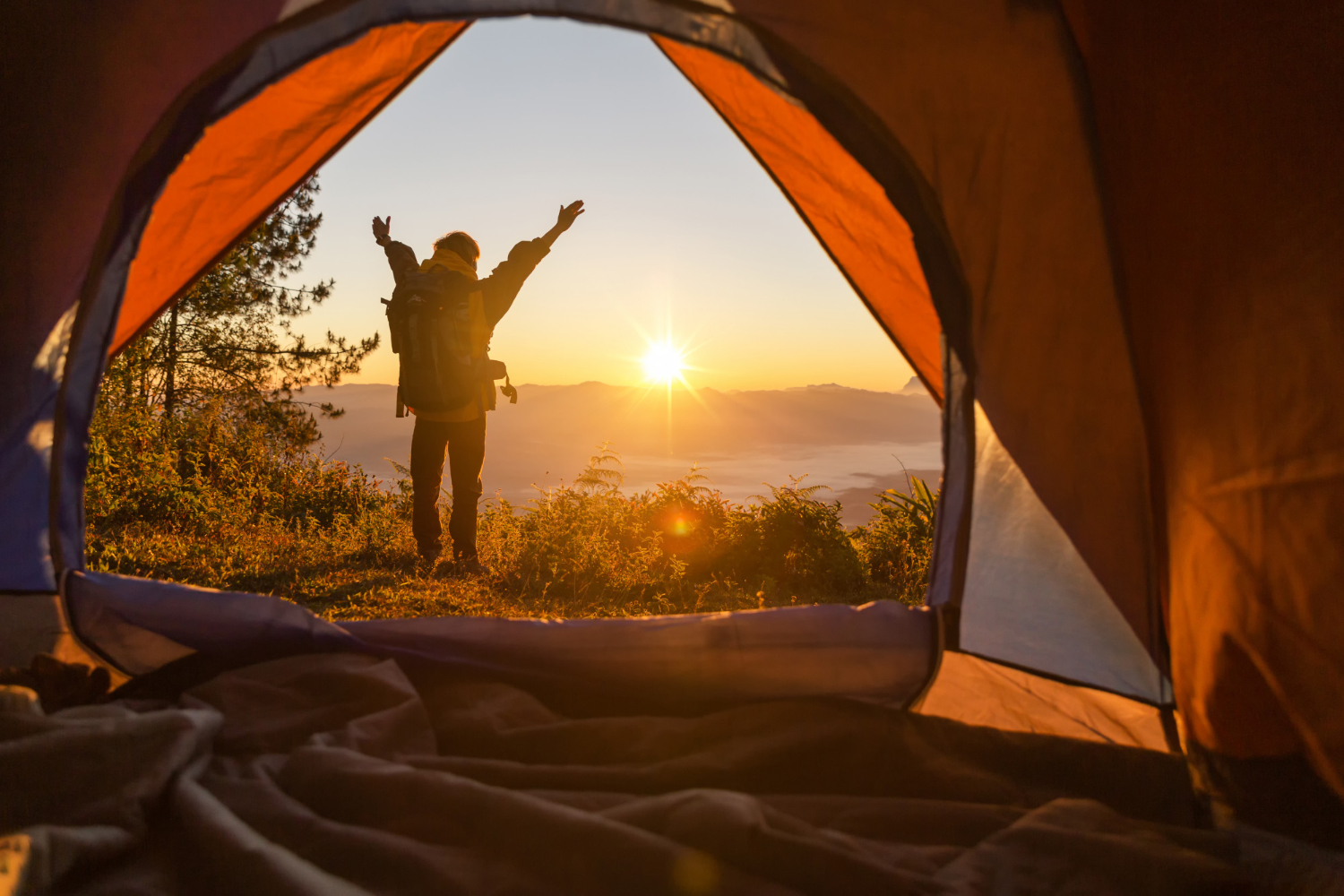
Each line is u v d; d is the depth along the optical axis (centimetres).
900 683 256
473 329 522
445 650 255
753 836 162
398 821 175
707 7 255
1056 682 265
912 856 183
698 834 163
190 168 315
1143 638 263
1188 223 239
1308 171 211
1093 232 264
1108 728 261
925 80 263
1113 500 266
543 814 168
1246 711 227
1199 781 236
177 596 254
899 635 259
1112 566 266
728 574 639
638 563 586
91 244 251
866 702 255
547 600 505
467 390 525
